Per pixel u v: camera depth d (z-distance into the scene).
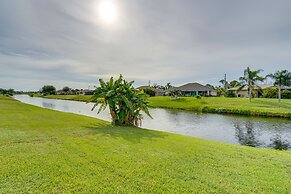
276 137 17.45
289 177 4.96
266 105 39.53
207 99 52.62
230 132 19.36
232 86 85.44
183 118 28.92
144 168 5.11
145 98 15.55
